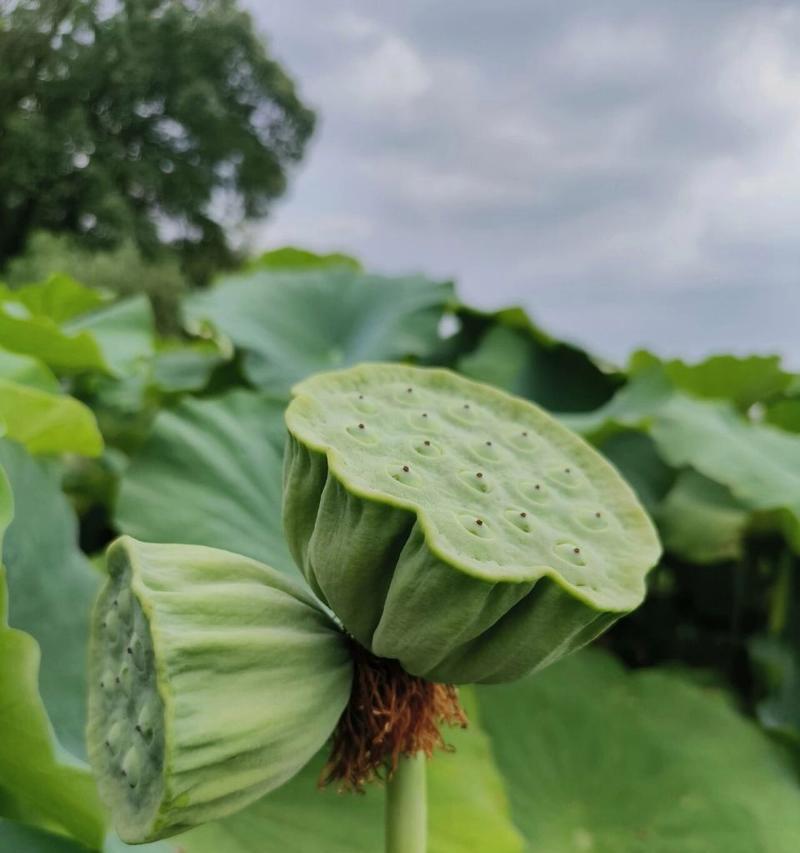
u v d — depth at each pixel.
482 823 0.38
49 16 4.91
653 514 0.56
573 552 0.20
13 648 0.24
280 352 0.66
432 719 0.22
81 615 0.34
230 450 0.47
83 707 0.32
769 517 0.56
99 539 0.60
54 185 5.12
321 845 0.35
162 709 0.17
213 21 5.73
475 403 0.25
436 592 0.18
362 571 0.19
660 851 0.45
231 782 0.18
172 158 5.97
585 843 0.45
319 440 0.20
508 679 0.20
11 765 0.25
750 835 0.45
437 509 0.19
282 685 0.19
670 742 0.49
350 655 0.21
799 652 0.54
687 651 0.60
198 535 0.44
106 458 0.63
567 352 0.66
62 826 0.26
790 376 0.72
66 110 5.22
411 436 0.22
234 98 6.16
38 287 0.70
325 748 0.36
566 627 0.19
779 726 0.50
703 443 0.54
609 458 0.58
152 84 5.54
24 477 0.35
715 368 0.73
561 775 0.48
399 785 0.22
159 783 0.17
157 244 5.38
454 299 0.68
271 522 0.45
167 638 0.17
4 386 0.36
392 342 0.65
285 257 0.86
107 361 0.56
